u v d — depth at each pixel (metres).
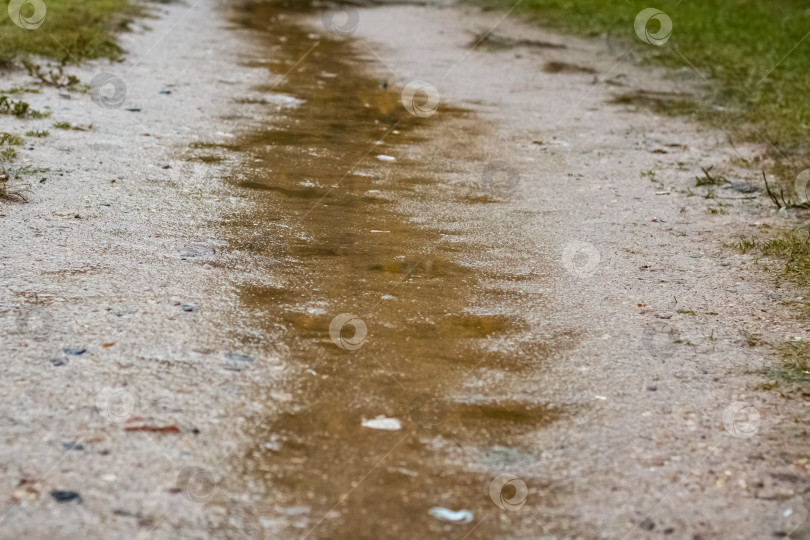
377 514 2.99
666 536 2.95
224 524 2.88
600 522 3.01
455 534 2.91
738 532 2.98
